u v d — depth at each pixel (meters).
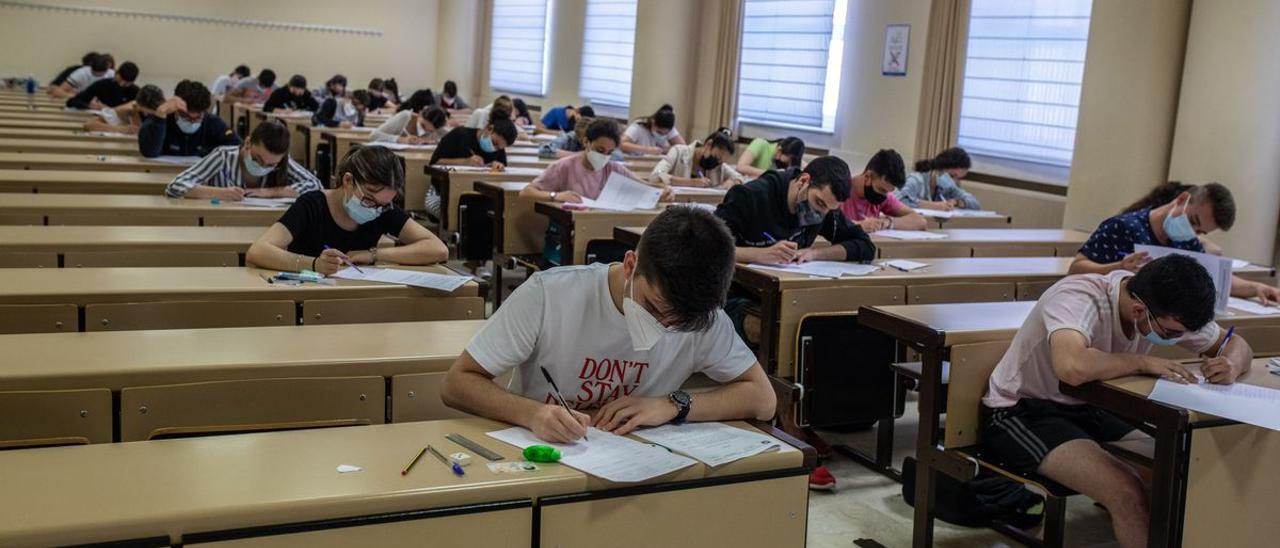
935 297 3.53
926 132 7.95
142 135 5.63
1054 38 7.02
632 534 1.59
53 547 1.25
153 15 14.73
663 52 10.55
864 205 4.87
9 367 1.89
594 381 1.84
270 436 1.64
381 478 1.48
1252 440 2.22
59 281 2.66
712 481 1.64
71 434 1.88
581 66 13.35
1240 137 5.21
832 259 3.69
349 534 1.40
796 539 1.74
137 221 3.92
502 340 1.79
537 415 1.69
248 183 4.44
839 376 3.32
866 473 3.46
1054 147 7.08
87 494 1.36
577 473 1.55
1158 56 5.57
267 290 2.68
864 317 2.88
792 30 9.61
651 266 1.54
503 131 6.40
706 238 1.53
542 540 1.53
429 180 6.79
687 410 1.81
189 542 1.32
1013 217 7.31
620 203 4.82
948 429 2.61
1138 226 3.68
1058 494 2.41
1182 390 2.21
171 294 2.61
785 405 3.28
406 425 1.73
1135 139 5.67
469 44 15.91
